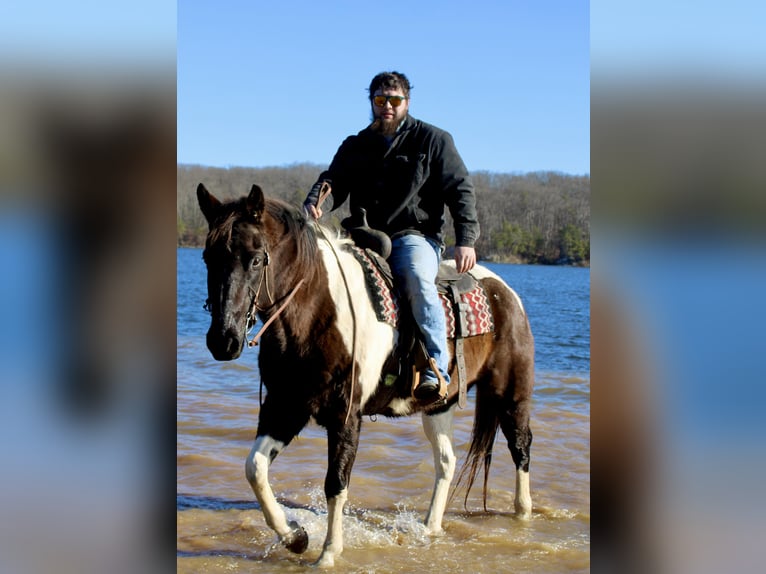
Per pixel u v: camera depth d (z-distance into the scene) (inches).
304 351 145.6
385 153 169.9
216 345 125.9
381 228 171.8
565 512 191.2
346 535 170.4
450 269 180.4
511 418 188.9
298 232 142.5
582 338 527.8
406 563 156.7
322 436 257.9
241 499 195.5
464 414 293.0
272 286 138.4
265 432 149.5
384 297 155.6
